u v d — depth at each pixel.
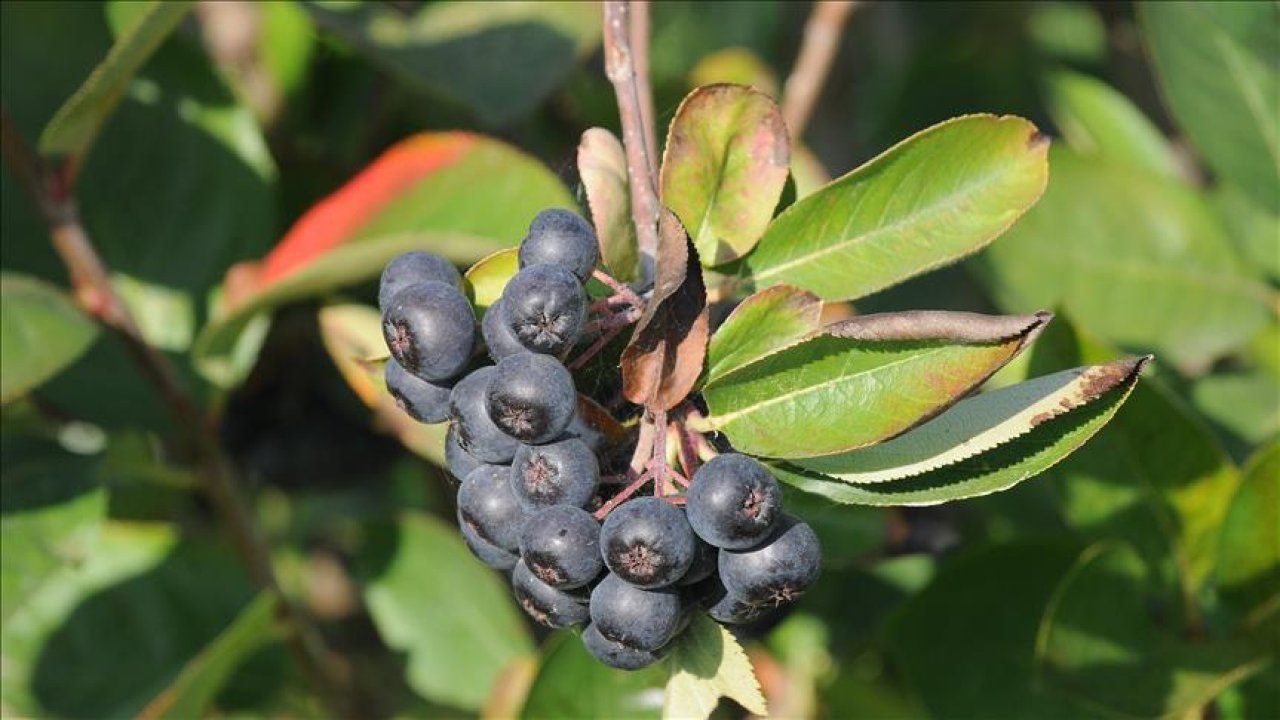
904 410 0.36
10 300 0.48
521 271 0.37
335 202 0.50
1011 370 0.49
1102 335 0.54
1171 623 0.48
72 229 0.50
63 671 0.54
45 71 0.54
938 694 0.51
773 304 0.37
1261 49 0.52
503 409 0.36
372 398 0.49
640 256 0.40
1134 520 0.49
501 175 0.49
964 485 0.38
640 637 0.37
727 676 0.38
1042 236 0.54
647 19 0.44
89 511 0.51
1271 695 0.49
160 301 0.54
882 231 0.40
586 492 0.37
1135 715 0.46
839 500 0.38
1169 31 0.53
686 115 0.40
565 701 0.47
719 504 0.36
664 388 0.37
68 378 0.53
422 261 0.39
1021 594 0.51
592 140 0.40
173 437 0.54
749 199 0.40
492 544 0.38
